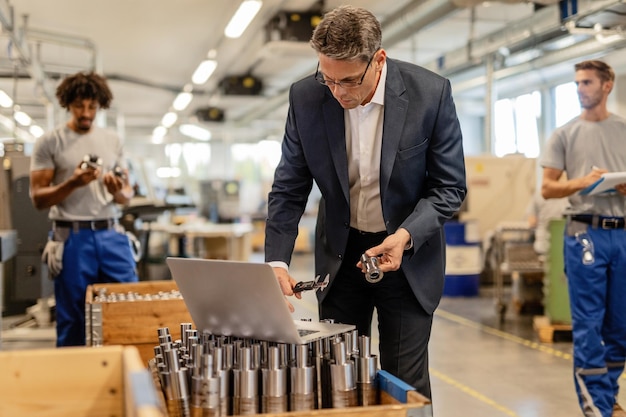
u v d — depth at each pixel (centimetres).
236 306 159
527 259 662
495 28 1012
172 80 1410
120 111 1736
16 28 696
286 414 129
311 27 898
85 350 129
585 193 309
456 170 189
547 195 331
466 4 648
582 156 329
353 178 193
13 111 743
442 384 439
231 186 1611
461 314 704
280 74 1391
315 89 189
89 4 866
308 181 202
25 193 623
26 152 646
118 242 333
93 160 311
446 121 186
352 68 162
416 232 175
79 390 129
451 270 830
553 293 570
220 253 948
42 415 128
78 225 325
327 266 201
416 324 197
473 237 838
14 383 126
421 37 1066
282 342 157
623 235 313
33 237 624
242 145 2219
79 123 330
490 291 878
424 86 185
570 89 1135
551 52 870
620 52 914
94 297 304
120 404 130
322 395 157
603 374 315
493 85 941
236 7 738
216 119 1722
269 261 192
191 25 980
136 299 284
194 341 163
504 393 417
